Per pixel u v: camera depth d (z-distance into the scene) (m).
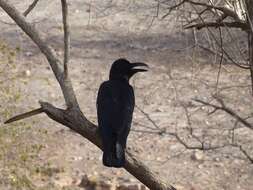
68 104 7.48
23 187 11.91
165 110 17.09
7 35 22.92
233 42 9.34
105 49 22.34
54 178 13.06
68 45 7.47
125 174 13.84
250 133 15.45
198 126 15.90
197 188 13.52
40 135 14.34
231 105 16.70
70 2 27.05
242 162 14.43
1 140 11.48
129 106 8.23
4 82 13.36
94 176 13.55
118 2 16.39
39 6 26.09
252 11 7.86
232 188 13.55
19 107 15.47
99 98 8.29
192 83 17.41
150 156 14.84
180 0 9.16
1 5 7.59
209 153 14.80
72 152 14.56
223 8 8.30
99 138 7.60
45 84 18.47
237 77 17.84
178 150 14.99
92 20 24.84
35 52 21.22
